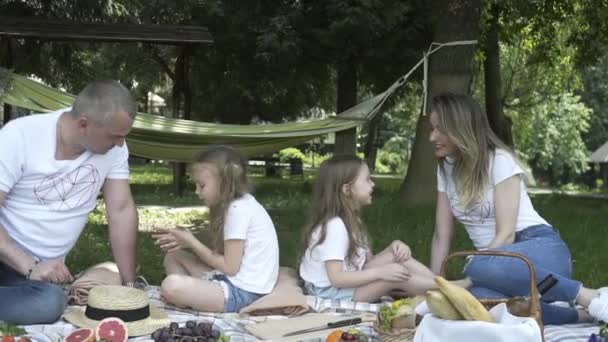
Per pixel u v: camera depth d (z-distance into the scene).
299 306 3.27
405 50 11.22
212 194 3.41
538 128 34.31
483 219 3.45
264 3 10.96
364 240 3.55
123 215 3.45
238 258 3.34
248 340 2.92
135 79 18.19
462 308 2.33
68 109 3.20
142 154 7.42
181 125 7.12
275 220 8.42
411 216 8.24
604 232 8.01
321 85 13.82
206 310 3.29
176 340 2.63
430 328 2.39
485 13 12.36
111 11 12.38
